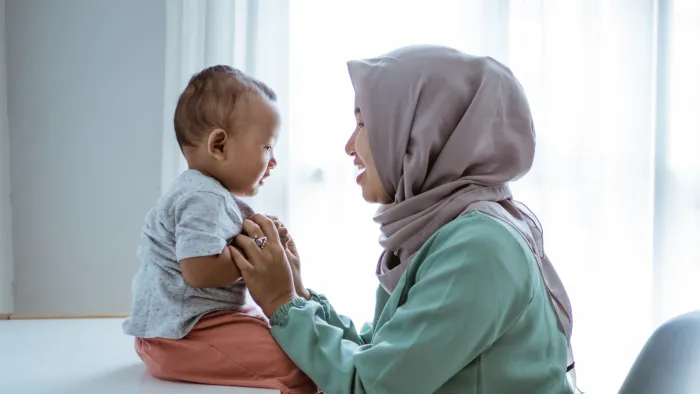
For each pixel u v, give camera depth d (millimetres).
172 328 1053
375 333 1078
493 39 2256
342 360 992
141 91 2266
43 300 2248
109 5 2248
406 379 917
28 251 2242
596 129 2279
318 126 2223
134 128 2266
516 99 1137
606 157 2311
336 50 2223
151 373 1092
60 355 1211
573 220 2287
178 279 1073
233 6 2143
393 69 1144
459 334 916
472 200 1071
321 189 2230
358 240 2229
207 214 1062
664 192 2281
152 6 2266
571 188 2287
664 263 2283
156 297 1081
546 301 1077
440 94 1110
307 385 1068
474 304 921
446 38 2260
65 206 2250
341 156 2213
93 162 2256
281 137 2176
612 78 2316
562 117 2287
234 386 1041
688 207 2322
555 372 1023
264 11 2186
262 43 2184
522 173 1139
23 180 2234
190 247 1029
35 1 2223
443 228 1038
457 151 1093
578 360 2281
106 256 2268
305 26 2225
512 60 2266
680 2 2318
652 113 2314
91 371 1113
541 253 1156
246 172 1186
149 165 2273
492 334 935
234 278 1073
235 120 1165
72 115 2244
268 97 1229
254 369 1040
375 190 1188
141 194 2273
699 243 2332
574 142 2279
